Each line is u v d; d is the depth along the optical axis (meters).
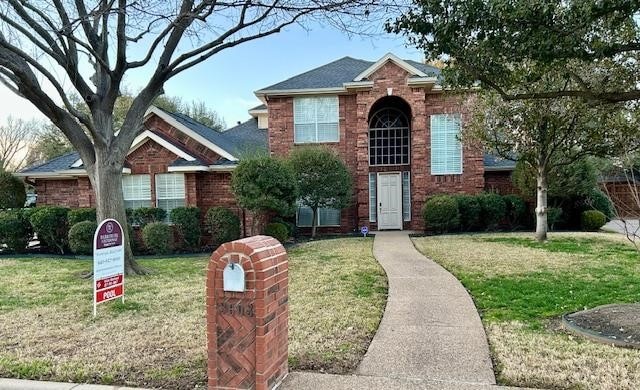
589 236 13.59
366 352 4.30
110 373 3.93
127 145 8.92
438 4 5.04
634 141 9.51
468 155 16.50
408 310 5.80
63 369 4.03
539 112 11.06
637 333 4.50
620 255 10.02
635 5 4.11
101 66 8.31
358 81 16.34
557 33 4.61
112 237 6.10
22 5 7.60
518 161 14.07
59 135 34.53
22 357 4.37
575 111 10.28
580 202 16.42
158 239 12.89
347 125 16.98
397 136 17.69
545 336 4.66
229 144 17.34
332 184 15.33
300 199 15.57
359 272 8.50
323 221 17.16
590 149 11.30
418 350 4.31
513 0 4.57
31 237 14.05
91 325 5.44
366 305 6.08
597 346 4.30
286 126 17.09
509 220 16.52
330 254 11.10
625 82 7.22
